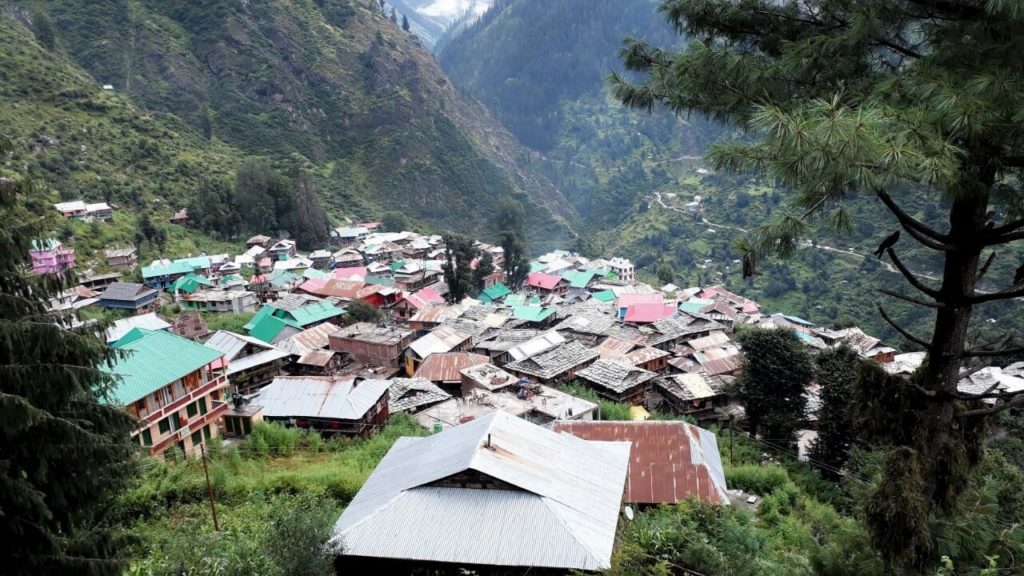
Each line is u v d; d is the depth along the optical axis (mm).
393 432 31719
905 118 6230
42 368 9375
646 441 23938
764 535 19469
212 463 26469
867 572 7969
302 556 13047
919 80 6629
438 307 68938
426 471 15531
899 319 83938
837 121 5930
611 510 14961
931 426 8125
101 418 11227
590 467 16562
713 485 22156
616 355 51688
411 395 37906
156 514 20734
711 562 14242
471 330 60594
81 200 87938
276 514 16531
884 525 7621
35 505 9273
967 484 8453
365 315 65125
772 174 6586
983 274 7902
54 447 9320
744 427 41969
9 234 9242
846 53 7457
